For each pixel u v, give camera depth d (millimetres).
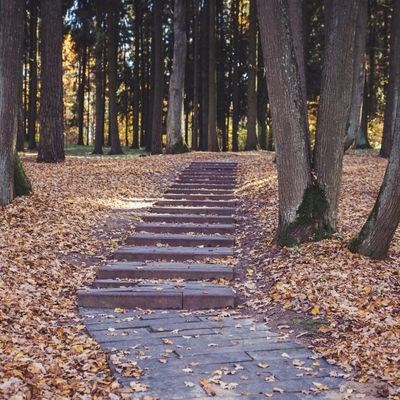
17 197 11430
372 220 7680
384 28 33062
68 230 9945
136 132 37938
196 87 33500
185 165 19469
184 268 8203
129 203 13008
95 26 29281
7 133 10688
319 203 8594
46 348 5238
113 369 4781
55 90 19281
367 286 6750
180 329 5984
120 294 6992
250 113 28781
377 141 38875
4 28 10367
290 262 7961
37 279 7480
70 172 16734
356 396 4203
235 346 5371
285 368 4781
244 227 10867
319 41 31062
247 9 39625
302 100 8625
